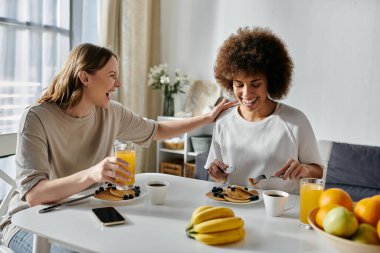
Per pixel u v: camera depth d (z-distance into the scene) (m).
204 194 1.26
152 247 0.82
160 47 3.83
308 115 3.12
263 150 1.49
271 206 1.05
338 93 2.99
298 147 1.47
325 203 0.86
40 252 0.97
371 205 0.77
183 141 3.45
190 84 3.61
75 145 1.41
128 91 3.45
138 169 3.56
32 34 2.68
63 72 1.38
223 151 1.60
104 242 0.85
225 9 3.42
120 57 3.38
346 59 2.93
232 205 1.15
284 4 3.13
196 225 0.86
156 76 3.53
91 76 1.35
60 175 1.39
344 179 2.71
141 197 1.18
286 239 0.89
